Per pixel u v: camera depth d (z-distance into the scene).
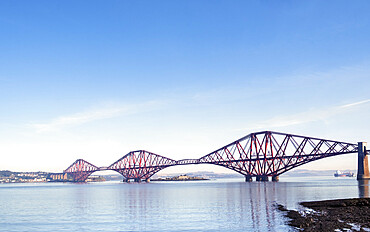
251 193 127.56
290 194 113.81
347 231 38.97
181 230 48.28
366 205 63.75
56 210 80.81
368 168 197.00
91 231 50.09
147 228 51.06
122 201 104.00
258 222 51.66
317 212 56.81
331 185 192.00
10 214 73.81
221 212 67.12
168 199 108.25
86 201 108.69
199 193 140.75
